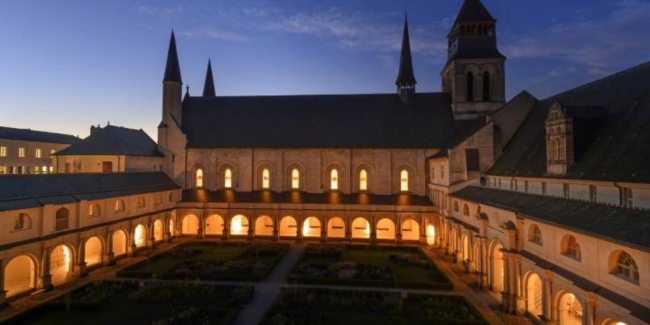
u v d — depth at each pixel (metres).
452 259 58.22
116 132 72.62
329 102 81.56
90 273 50.47
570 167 37.97
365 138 74.94
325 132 76.75
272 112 81.44
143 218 62.94
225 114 82.31
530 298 37.06
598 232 26.31
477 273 48.19
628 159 31.59
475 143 59.56
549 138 41.06
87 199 50.78
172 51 79.12
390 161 73.75
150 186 66.81
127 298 40.75
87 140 71.00
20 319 34.59
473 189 56.12
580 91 48.91
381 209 68.38
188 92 86.94
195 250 61.06
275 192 76.12
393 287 45.66
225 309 36.75
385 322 35.25
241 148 76.44
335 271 50.12
